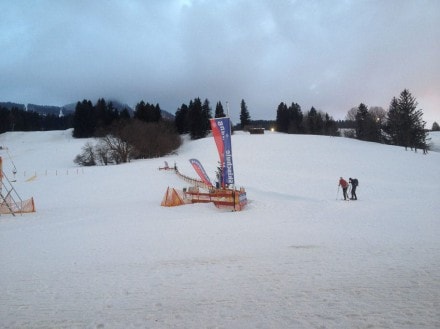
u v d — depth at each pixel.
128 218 19.95
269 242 11.56
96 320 5.90
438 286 6.52
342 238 11.71
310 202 23.06
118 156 80.50
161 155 87.44
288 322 5.32
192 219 18.30
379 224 14.30
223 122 24.16
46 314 6.28
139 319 5.83
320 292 6.53
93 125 120.56
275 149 73.19
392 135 96.44
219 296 6.66
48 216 22.25
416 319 5.18
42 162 83.19
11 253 11.98
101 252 11.38
